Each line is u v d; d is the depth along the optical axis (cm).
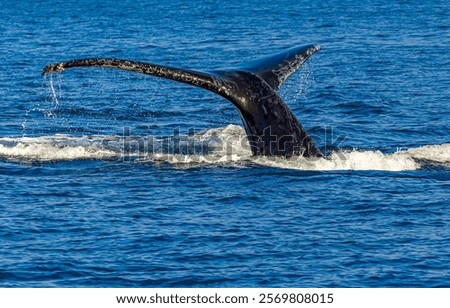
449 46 16425
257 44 17400
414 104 10438
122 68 6334
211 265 5128
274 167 6769
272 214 5912
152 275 5006
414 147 7981
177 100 10838
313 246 5391
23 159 7044
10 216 5866
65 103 10675
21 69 13800
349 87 11862
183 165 6881
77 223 5747
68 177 6650
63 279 4953
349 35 18638
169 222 5769
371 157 6969
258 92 6769
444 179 6669
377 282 4922
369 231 5638
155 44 17462
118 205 6072
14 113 9862
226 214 5906
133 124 9256
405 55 15225
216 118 9656
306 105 10462
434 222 5797
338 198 6197
